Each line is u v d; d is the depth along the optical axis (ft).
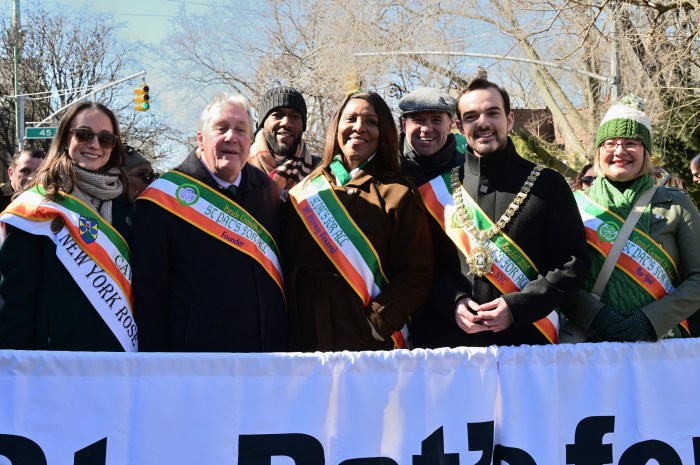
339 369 9.02
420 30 61.11
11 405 8.35
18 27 85.97
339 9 64.90
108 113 9.86
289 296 10.18
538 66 62.03
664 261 10.25
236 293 9.59
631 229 10.30
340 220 10.16
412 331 10.56
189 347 9.36
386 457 9.09
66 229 9.27
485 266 9.82
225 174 9.96
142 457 8.59
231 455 8.76
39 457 8.38
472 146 10.28
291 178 13.19
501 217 9.96
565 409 9.55
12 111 94.27
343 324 9.93
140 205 9.76
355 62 63.26
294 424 8.89
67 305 9.20
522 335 10.02
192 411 8.70
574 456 9.54
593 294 10.27
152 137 94.17
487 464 9.33
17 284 9.11
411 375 9.18
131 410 8.59
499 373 9.43
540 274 9.86
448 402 9.25
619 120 10.52
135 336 9.59
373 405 9.06
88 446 8.49
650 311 9.86
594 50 50.06
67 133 9.67
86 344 9.24
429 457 9.16
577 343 9.88
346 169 10.60
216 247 9.71
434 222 10.40
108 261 9.48
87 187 9.58
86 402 8.51
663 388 9.84
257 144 13.56
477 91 10.21
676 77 43.98
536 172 10.09
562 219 9.87
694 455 9.87
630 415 9.72
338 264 10.02
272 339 9.84
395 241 10.13
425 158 12.59
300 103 13.26
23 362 8.38
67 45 95.86
